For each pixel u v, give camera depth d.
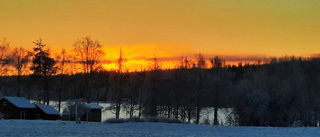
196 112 95.94
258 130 67.25
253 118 82.94
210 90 94.25
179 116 99.06
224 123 91.06
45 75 108.56
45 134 52.59
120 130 62.66
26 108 94.75
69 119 93.62
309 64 104.00
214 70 98.31
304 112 84.31
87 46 105.75
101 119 99.50
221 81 94.88
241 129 69.19
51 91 112.88
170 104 96.25
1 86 122.81
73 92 110.94
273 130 67.00
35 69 108.12
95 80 105.56
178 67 98.25
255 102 82.94
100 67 106.31
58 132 55.84
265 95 83.19
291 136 56.69
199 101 94.75
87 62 105.31
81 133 55.47
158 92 95.38
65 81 111.12
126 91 98.00
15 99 95.06
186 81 96.19
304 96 87.62
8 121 76.38
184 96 95.62
